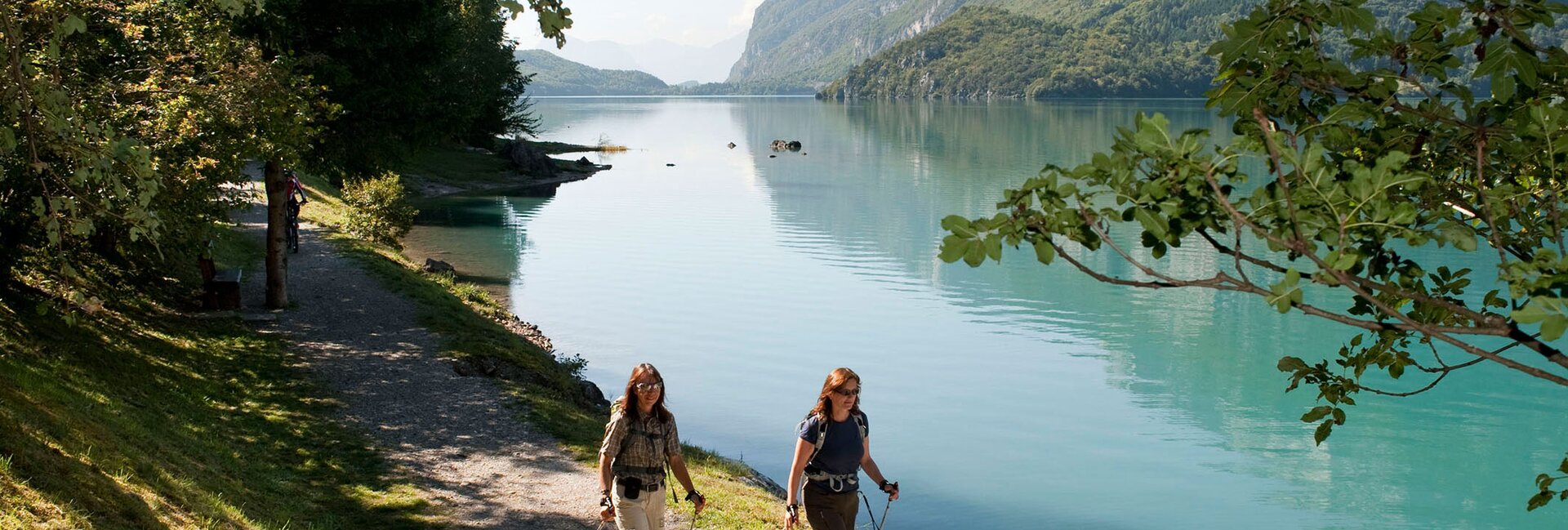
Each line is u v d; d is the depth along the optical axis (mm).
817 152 108938
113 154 8141
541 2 6043
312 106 20766
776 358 28734
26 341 14727
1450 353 29891
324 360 19875
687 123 184875
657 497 9180
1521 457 21609
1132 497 19188
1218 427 23297
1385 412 24484
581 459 15656
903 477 20109
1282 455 21641
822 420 8953
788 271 41062
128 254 21000
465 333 22969
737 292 37000
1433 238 3650
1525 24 3969
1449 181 4902
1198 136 3697
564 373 23531
